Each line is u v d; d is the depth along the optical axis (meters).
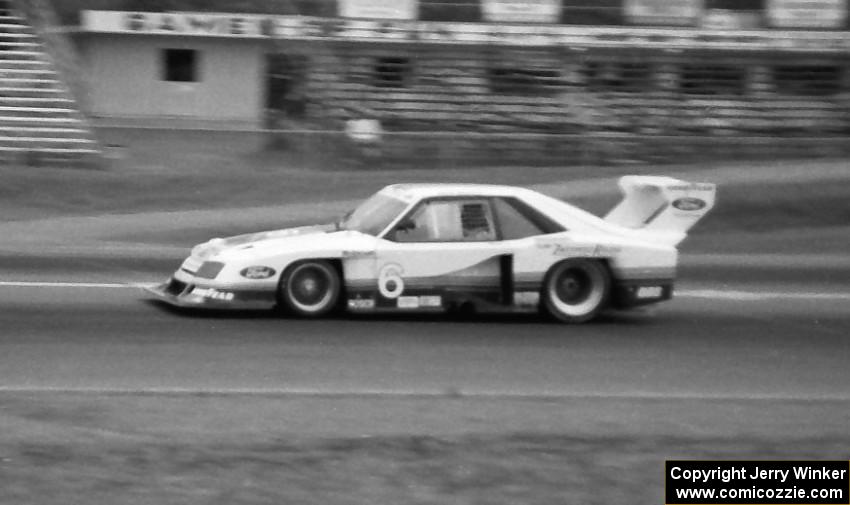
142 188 51.66
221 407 18.50
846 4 73.88
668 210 29.11
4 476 14.29
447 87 70.88
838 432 18.16
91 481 14.26
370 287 26.47
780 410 19.70
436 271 26.80
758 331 28.00
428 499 14.10
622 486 14.85
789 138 66.12
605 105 70.75
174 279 27.72
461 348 24.25
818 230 50.44
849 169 60.41
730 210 51.81
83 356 22.20
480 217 27.28
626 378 22.25
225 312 27.03
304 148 60.28
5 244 39.88
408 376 21.58
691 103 71.06
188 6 75.44
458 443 16.53
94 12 71.62
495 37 71.62
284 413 18.20
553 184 55.25
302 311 26.42
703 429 18.02
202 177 53.75
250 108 73.56
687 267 40.56
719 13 74.12
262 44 73.00
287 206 49.78
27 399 18.55
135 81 73.31
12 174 52.00
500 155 61.19
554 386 21.31
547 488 14.66
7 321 25.36
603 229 28.14
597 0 75.31
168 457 15.38
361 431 17.17
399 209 27.08
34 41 65.31
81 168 55.78
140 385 20.14
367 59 71.44
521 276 27.14
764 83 72.56
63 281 31.83
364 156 59.84
